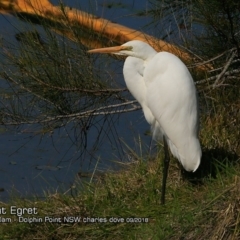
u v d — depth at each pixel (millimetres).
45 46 9188
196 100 8391
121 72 10383
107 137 11320
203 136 9398
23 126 11336
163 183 8188
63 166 10664
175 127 8312
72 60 9414
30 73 9031
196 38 10078
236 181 7660
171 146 8500
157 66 8469
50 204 8414
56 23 9367
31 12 11195
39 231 7984
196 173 8758
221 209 7352
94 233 7832
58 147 11172
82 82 9469
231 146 9195
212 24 9164
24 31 9281
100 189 8750
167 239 7340
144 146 10828
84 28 9562
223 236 7078
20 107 9664
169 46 10445
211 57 10086
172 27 10414
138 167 9234
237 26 9453
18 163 10852
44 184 10125
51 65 9211
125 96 10438
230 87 9883
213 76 9812
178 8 9945
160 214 8008
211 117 9852
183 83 8312
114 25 12898
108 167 10391
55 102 9484
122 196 8547
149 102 8594
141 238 7582
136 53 8656
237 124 9516
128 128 11672
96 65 9617
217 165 8469
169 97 8328
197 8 9266
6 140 11508
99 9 14984
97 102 9820
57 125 9797
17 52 9336
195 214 7539
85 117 9953
